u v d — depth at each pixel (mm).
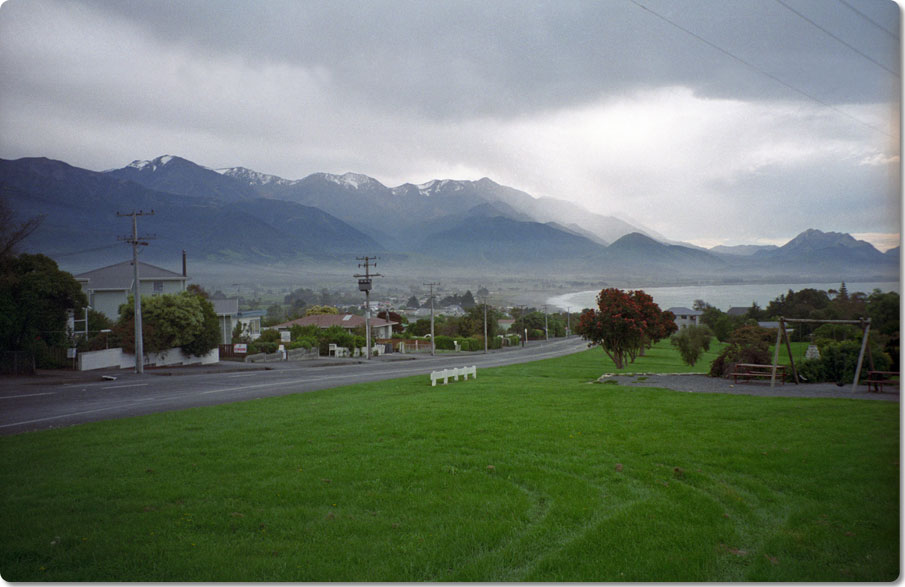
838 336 32688
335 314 117938
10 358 33625
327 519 8289
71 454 11586
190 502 8859
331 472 10273
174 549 7316
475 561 7117
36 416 17594
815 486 9273
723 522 8156
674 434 12719
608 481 9883
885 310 21859
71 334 41125
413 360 58375
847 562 7043
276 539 7660
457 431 13508
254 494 9172
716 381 23734
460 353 80375
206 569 6832
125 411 18594
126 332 42906
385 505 8805
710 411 15289
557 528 8047
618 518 8289
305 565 6957
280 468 10555
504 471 10406
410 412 16250
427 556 7195
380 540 7645
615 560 7133
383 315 115562
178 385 28266
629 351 36375
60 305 38750
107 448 12102
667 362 52625
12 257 36750
